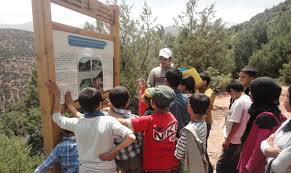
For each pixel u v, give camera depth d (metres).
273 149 2.40
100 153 2.75
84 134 2.77
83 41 3.56
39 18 2.78
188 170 3.08
